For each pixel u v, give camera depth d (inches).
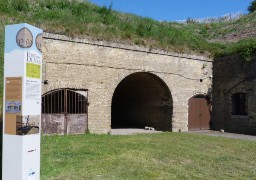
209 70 759.1
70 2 671.1
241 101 712.4
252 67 678.5
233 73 717.3
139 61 636.1
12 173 235.1
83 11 658.8
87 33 569.0
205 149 450.0
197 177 300.7
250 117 679.1
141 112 781.9
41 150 380.2
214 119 757.9
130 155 380.8
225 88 734.5
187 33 808.9
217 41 883.4
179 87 703.7
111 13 715.4
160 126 725.3
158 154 396.8
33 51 242.2
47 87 518.6
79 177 279.3
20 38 235.0
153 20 833.5
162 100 718.5
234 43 796.0
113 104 887.7
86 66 563.2
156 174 302.8
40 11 580.1
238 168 341.1
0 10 522.0
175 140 529.3
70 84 542.9
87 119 561.6
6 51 239.5
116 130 698.2
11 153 235.8
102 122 578.9
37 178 245.6
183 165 346.6
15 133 234.4
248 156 407.5
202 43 778.2
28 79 236.7
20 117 232.8
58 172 290.0
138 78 716.0
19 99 233.9
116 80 601.0
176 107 697.6
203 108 749.9
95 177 281.6
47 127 520.1
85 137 509.0
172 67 690.8
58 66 531.5
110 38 596.1
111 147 427.2
